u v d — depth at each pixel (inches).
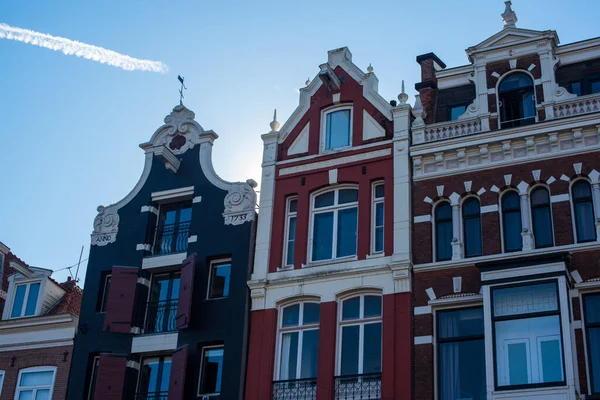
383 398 1004.6
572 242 998.4
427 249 1070.4
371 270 1079.0
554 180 1037.2
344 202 1158.3
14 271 1529.3
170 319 1195.9
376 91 1210.6
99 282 1246.3
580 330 950.4
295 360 1091.9
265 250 1160.8
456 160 1102.4
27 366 1241.4
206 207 1227.2
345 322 1079.0
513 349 950.4
